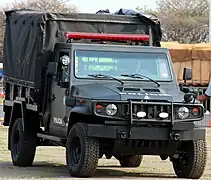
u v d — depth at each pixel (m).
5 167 39.22
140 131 32.16
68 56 35.53
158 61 36.22
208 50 90.56
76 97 33.66
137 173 37.47
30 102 38.31
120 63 35.81
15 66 41.66
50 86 37.28
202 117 32.97
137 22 39.84
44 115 37.72
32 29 38.91
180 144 33.91
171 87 35.56
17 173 35.94
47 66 36.50
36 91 37.41
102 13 40.66
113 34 38.47
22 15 41.34
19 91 40.97
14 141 40.78
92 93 32.75
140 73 35.72
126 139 32.28
